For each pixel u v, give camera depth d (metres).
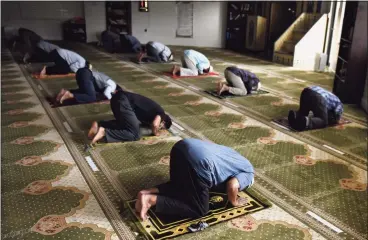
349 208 2.57
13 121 4.24
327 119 4.14
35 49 7.88
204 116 4.51
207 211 2.39
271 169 3.12
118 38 10.55
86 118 4.36
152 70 7.44
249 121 4.36
